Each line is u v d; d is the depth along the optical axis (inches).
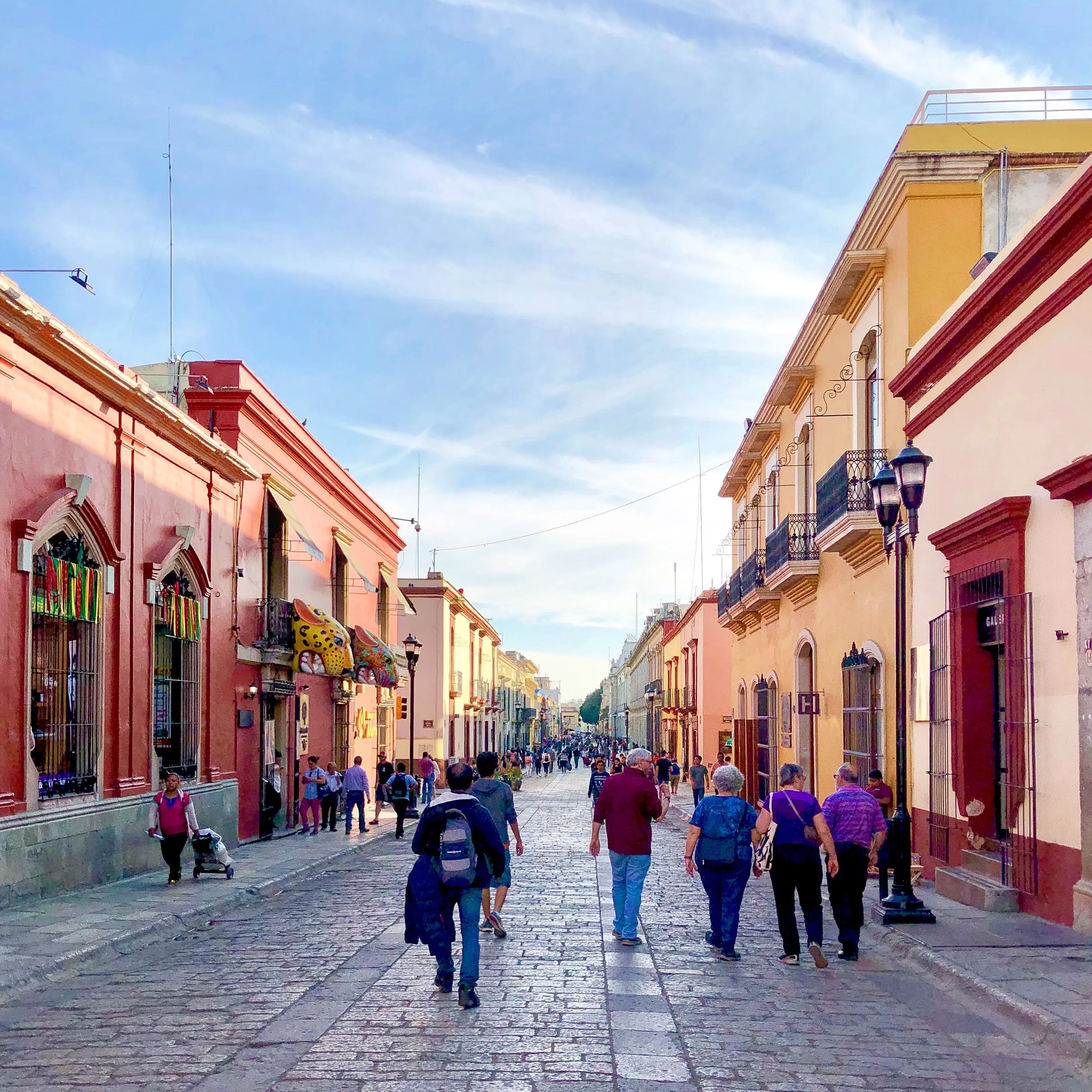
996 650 486.9
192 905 468.8
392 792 876.0
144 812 588.4
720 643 1739.7
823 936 405.1
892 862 424.2
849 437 685.3
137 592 598.5
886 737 604.7
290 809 895.7
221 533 746.2
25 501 479.5
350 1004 287.1
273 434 874.8
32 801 478.0
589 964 343.9
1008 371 458.0
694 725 1860.2
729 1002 295.4
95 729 547.5
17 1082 224.2
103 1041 255.6
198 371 801.6
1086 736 376.5
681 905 490.6
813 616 813.2
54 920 427.2
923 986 319.6
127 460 586.2
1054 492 395.5
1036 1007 275.9
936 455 546.6
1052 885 403.5
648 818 387.9
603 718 6117.1
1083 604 379.2
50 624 517.3
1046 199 570.9
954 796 500.1
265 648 816.3
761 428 976.3
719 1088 220.8
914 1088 224.5
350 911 470.0
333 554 1096.8
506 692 3275.1
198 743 694.5
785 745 918.4
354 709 1160.8
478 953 286.7
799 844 350.0
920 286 573.6
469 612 2182.6
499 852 290.0
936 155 571.2
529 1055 239.6
